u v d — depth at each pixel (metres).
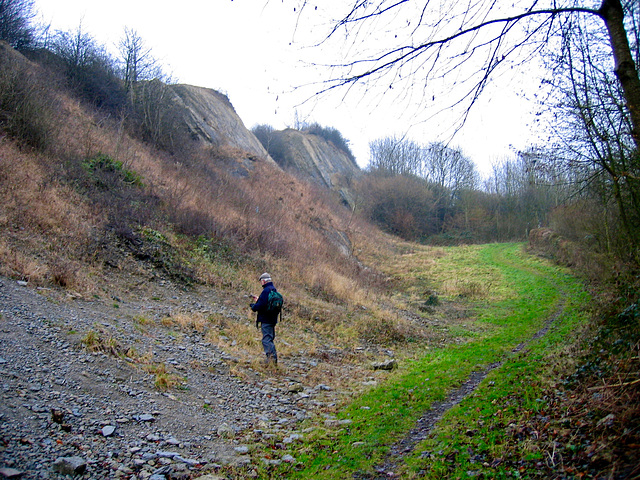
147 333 7.95
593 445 3.44
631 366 4.29
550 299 19.31
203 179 22.58
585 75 6.82
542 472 3.45
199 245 14.82
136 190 15.82
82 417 4.52
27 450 3.62
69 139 16.47
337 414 6.43
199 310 10.37
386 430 5.48
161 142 24.84
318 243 23.61
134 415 4.97
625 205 10.27
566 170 8.70
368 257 33.12
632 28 5.06
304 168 52.22
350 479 4.16
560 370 6.38
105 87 25.53
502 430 4.66
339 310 14.40
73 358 5.77
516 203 52.69
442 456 4.34
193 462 4.28
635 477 2.75
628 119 6.91
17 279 7.96
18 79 14.59
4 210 10.31
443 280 26.98
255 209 22.17
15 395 4.41
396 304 18.36
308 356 9.68
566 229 28.48
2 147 12.84
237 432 5.36
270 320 8.44
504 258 35.19
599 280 16.72
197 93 38.50
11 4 23.61
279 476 4.27
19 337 5.76
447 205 56.44
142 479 3.74
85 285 9.02
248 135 43.09
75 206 12.41
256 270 15.20
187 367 7.10
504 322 15.81
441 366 9.31
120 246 12.01
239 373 7.49
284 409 6.49
